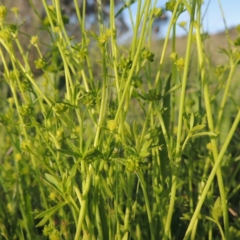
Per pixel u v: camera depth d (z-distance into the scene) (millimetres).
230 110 682
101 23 413
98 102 359
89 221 337
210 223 413
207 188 327
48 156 408
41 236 470
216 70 528
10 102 471
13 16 1466
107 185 364
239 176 580
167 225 359
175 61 406
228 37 459
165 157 416
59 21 387
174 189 355
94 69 855
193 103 556
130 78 325
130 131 405
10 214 498
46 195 488
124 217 390
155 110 398
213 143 336
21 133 450
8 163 586
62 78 706
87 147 306
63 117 378
